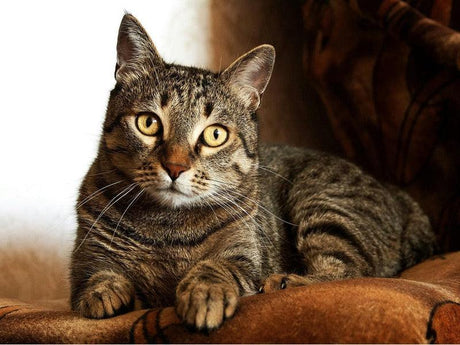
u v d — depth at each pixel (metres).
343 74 0.74
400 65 0.71
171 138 0.46
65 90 0.64
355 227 0.57
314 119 0.88
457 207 0.69
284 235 0.59
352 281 0.38
